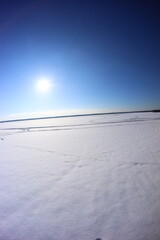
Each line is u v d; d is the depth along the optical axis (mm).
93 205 2354
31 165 4473
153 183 2926
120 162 4258
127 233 1789
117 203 2361
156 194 2535
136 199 2430
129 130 10414
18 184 3248
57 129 14594
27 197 2701
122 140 7336
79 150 5953
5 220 2129
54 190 2900
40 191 2893
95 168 3934
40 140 8969
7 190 3002
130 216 2057
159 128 10273
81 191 2805
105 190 2785
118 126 13203
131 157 4629
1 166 4523
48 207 2373
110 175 3438
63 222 2033
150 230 1812
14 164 4656
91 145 6738
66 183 3170
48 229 1931
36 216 2180
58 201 2521
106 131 10789
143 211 2139
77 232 1856
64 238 1782
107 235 1783
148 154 4809
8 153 6184
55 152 5871
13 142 8852
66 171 3850
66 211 2252
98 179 3273
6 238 1820
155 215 2047
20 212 2285
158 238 1700
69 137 9391
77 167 4090
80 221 2031
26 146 7434
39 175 3682
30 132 13805
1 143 8758
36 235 1848
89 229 1890
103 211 2197
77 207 2330
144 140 6926
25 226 2000
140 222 1940
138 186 2850
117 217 2057
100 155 5070
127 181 3088
